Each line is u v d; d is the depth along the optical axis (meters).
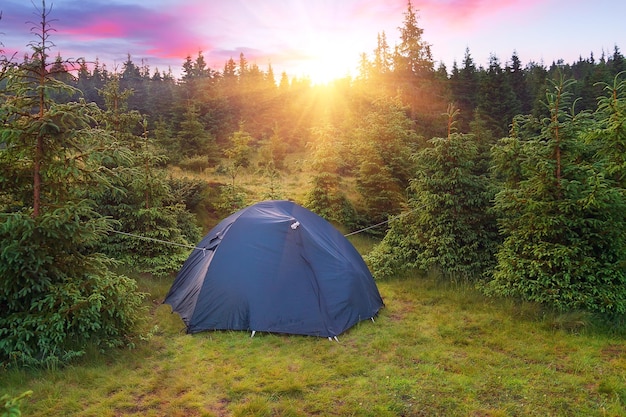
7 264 4.86
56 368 4.95
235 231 7.19
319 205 14.39
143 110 39.34
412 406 4.52
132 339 6.04
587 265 6.80
